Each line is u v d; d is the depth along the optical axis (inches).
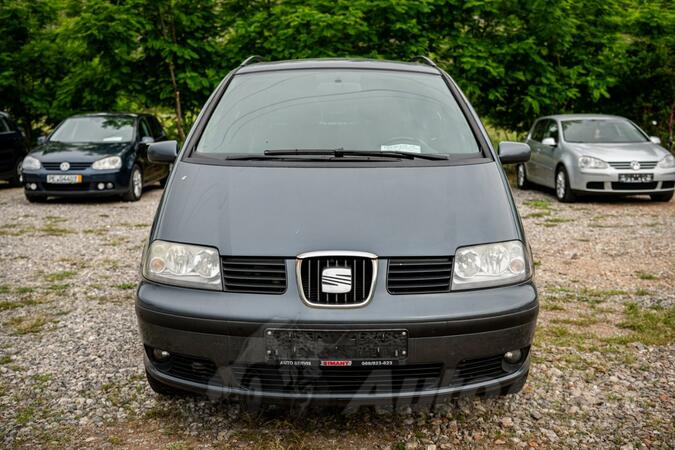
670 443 115.4
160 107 617.9
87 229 344.5
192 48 582.2
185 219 120.0
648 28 642.2
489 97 564.4
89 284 228.1
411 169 130.2
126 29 541.0
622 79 646.5
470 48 558.9
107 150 458.3
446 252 113.0
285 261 111.0
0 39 681.6
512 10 585.3
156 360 119.0
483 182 128.2
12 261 265.3
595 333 174.1
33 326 179.8
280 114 150.9
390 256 111.3
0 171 546.6
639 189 434.9
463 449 113.8
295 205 119.2
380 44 557.6
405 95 157.8
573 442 116.2
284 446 113.9
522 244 119.7
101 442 115.8
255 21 560.7
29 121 719.7
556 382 142.3
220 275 112.4
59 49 684.7
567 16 581.9
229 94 159.5
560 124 485.4
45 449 113.2
